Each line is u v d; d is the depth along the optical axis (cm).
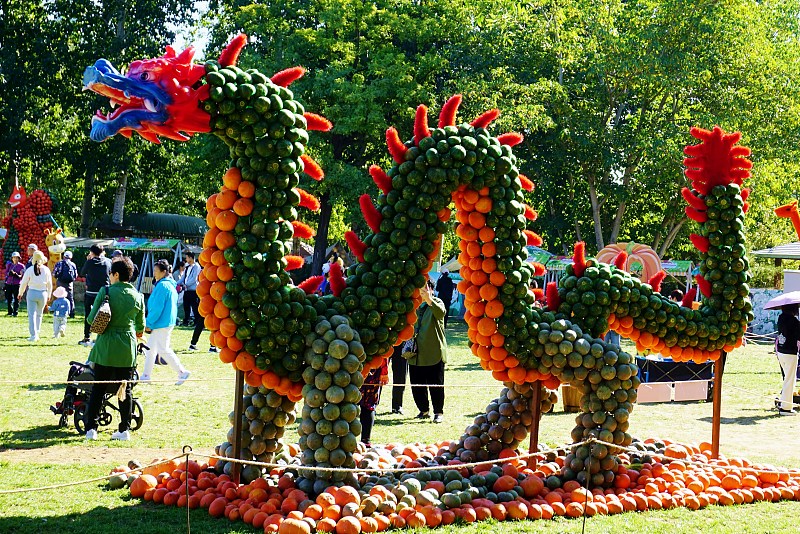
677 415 1141
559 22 2905
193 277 2094
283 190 614
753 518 645
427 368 1010
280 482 621
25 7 3328
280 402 646
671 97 2991
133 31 3319
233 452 637
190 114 587
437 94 2917
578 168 3011
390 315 644
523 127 2756
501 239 687
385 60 2706
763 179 2705
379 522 571
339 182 2681
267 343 605
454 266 2480
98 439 843
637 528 602
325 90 2628
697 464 772
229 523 575
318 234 3034
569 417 1073
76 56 3253
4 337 1664
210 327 607
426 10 2961
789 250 2442
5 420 911
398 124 2878
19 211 2658
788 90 2784
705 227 809
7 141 3166
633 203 3144
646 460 764
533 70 2950
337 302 643
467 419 1036
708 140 809
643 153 2773
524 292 696
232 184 600
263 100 599
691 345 785
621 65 2714
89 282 1557
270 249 605
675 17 2712
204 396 1112
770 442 968
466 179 661
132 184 3900
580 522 614
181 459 704
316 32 2758
